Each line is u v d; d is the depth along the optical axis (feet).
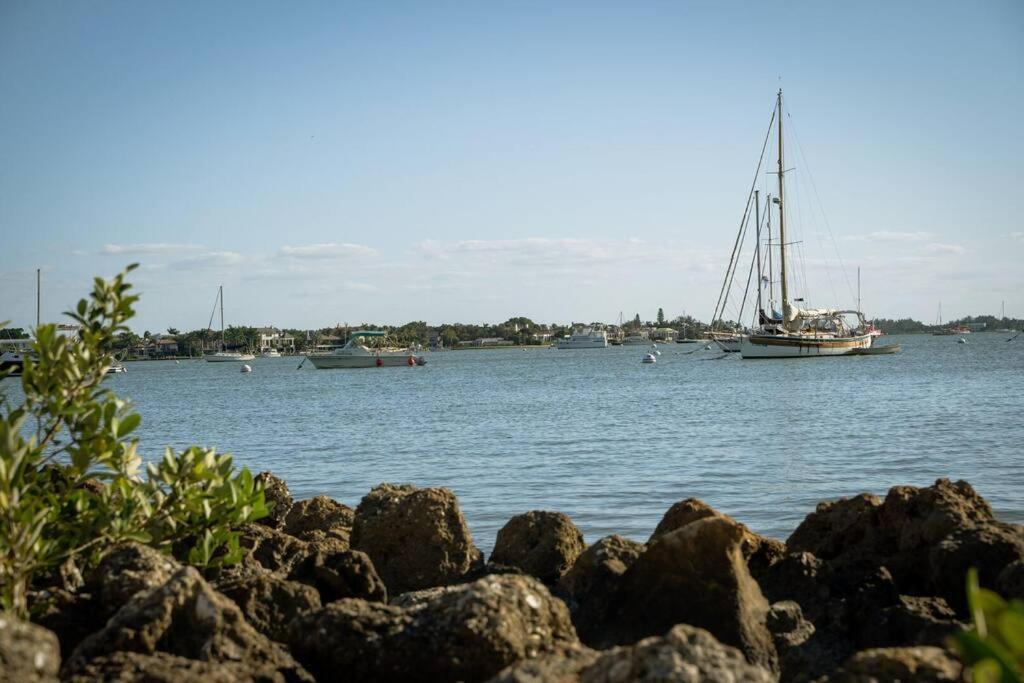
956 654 17.35
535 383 268.00
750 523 54.08
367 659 20.47
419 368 446.60
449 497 35.24
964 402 144.77
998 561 26.71
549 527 35.17
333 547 35.06
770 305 358.43
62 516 27.66
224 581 25.85
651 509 59.67
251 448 105.60
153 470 28.30
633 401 174.91
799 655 25.16
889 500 32.63
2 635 15.60
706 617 25.41
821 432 106.22
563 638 21.48
